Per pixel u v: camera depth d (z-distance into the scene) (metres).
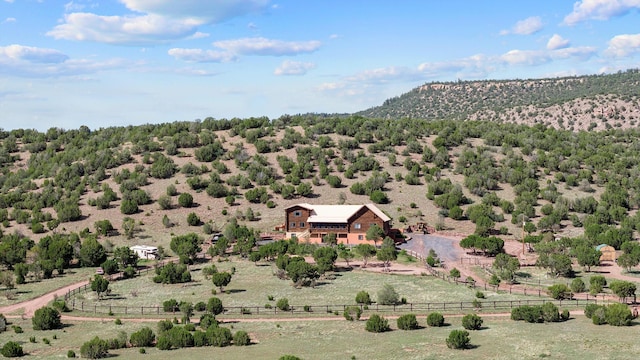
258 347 54.94
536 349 49.19
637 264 89.94
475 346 51.59
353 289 81.56
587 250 92.56
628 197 138.88
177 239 108.69
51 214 131.62
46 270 94.00
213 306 69.00
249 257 103.12
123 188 143.00
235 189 143.12
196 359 50.75
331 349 52.78
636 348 48.19
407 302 73.56
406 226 127.12
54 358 53.09
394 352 50.62
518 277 88.50
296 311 70.56
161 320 65.56
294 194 143.50
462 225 128.88
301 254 106.81
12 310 75.50
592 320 59.78
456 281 85.12
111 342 56.66
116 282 89.69
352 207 123.44
